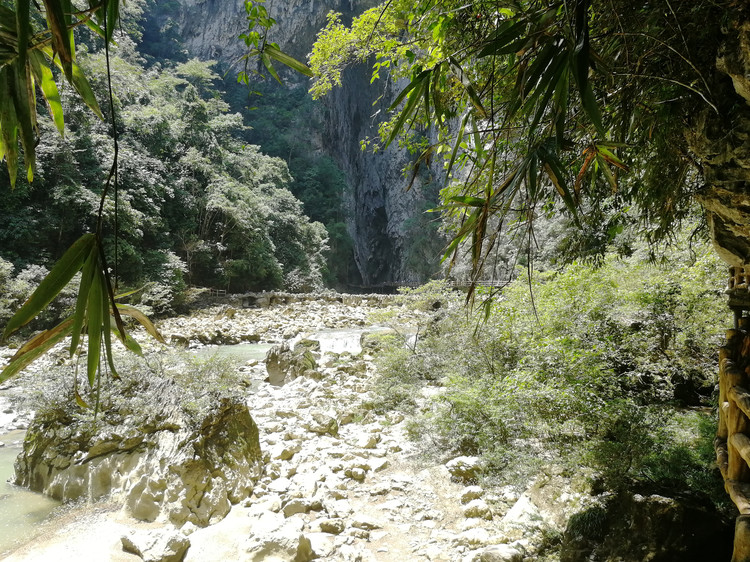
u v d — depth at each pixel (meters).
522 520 3.61
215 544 3.57
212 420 4.52
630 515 3.01
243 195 26.42
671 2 1.37
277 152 40.34
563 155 2.10
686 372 5.26
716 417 4.38
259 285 27.88
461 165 2.04
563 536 3.31
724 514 2.96
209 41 48.44
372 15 2.65
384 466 5.02
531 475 4.11
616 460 3.42
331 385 8.38
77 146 18.61
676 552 2.69
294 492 4.32
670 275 5.37
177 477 4.07
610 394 3.94
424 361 7.48
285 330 16.59
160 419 4.58
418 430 5.64
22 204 17.45
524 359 4.75
